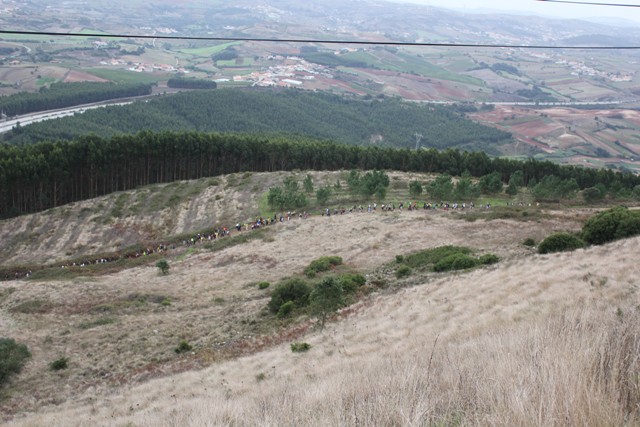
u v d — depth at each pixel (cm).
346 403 788
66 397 2456
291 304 3225
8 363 2795
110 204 7906
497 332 1374
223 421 948
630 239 3091
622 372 618
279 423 783
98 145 8631
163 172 9562
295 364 1984
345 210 6888
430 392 724
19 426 1998
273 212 7194
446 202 7194
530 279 2464
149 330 3319
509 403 562
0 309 4119
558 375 604
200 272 4956
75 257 6244
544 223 5322
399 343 1809
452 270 3444
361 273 4012
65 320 3741
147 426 1306
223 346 2848
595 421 506
